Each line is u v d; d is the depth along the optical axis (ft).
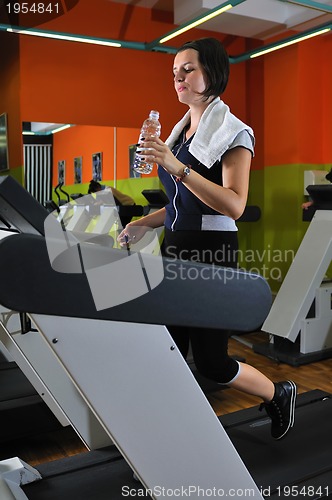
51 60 15.53
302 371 12.06
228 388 10.79
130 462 3.37
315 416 7.96
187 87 5.41
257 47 18.35
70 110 15.94
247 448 6.78
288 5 16.57
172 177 5.51
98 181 16.42
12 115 15.85
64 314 2.92
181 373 3.59
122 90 16.66
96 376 3.25
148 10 16.70
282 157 18.03
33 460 7.66
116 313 3.12
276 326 12.69
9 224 3.61
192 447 3.62
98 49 16.16
